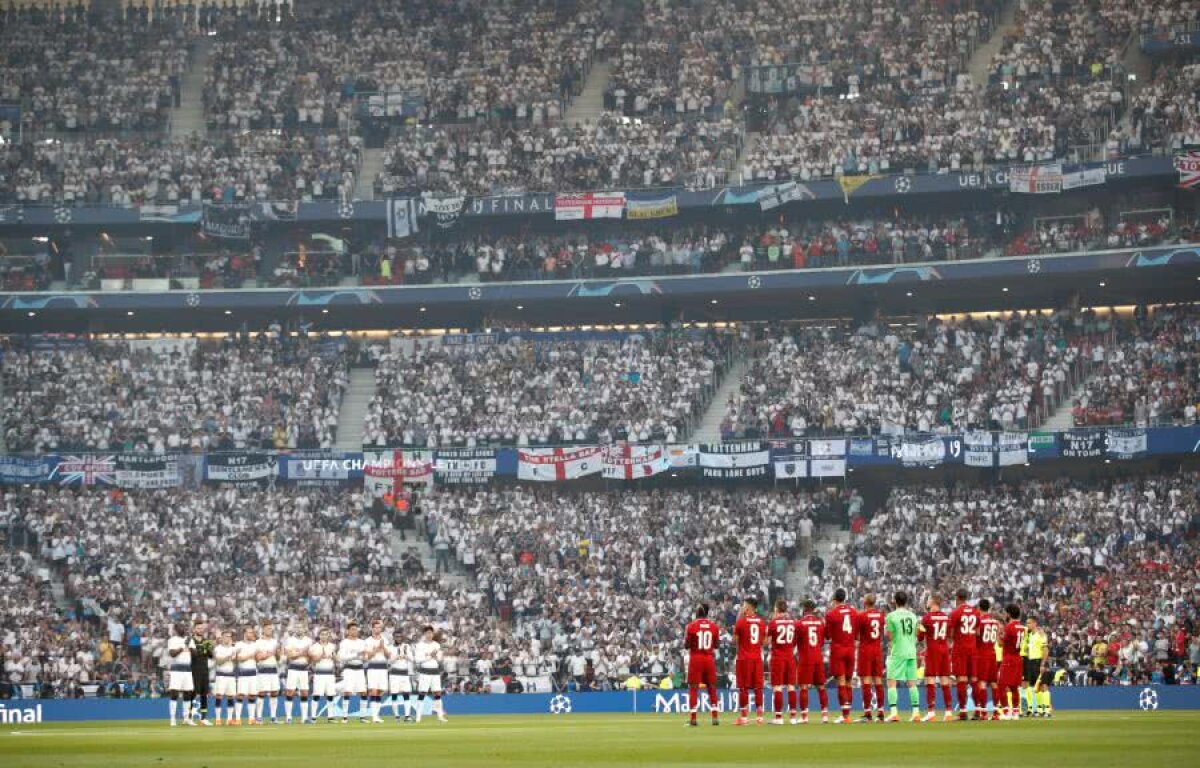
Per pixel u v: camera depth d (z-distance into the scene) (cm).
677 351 7925
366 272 8169
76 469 7500
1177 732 3116
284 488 7569
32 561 7188
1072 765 2161
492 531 7200
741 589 6750
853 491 7288
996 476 7519
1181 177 7288
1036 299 8012
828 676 5628
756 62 8388
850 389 7562
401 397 7838
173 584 7006
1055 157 7600
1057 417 7369
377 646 4659
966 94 7931
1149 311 7794
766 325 8062
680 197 7888
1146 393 7156
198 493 7475
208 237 8406
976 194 7825
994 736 2928
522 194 8019
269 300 8019
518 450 7425
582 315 8525
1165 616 6097
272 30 8962
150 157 8344
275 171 8288
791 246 7831
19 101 8519
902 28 8338
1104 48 7912
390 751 2830
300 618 6644
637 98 8338
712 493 7406
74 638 6600
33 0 9038
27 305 8000
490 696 6094
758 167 7900
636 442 7394
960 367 7569
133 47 8812
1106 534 6700
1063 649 6006
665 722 4366
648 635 6494
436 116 8525
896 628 3750
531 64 8631
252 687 4597
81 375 7962
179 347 8119
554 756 2562
